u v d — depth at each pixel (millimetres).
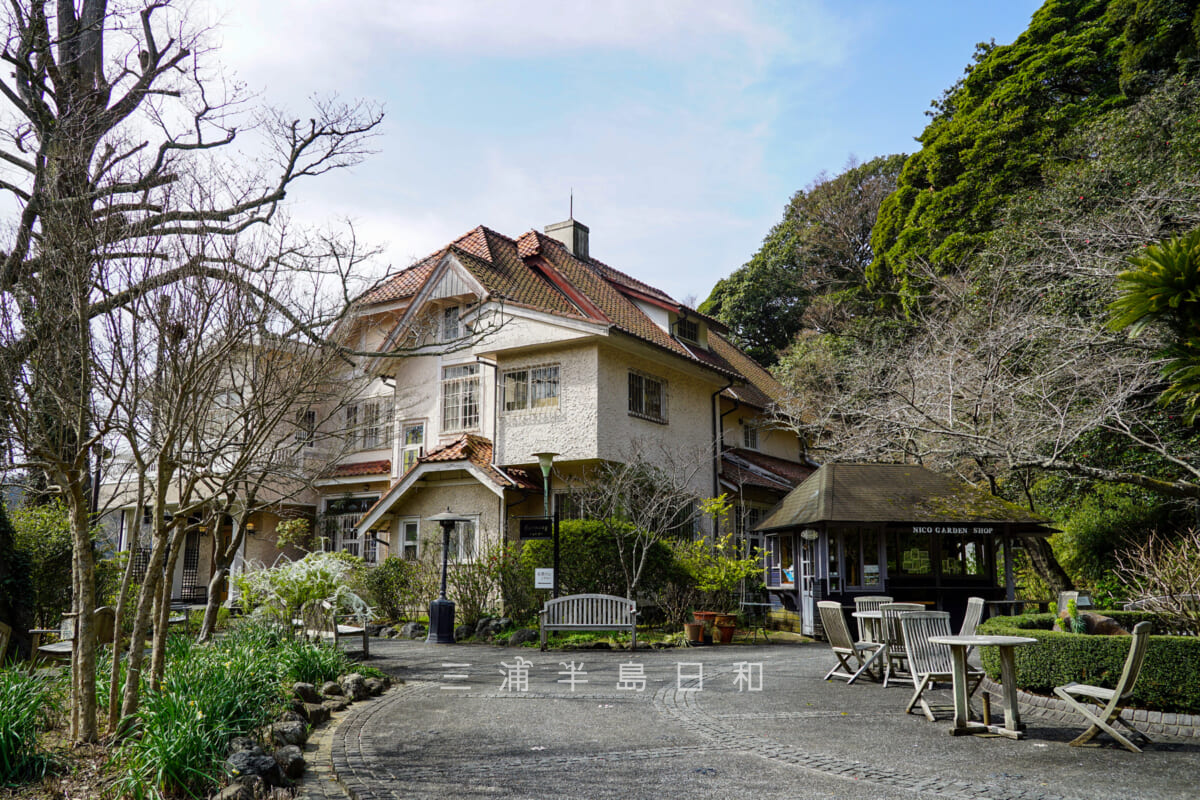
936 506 18250
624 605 15281
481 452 20844
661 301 25625
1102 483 18109
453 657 13750
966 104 30906
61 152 8328
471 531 20969
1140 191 15938
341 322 10125
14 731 5555
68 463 6379
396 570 19422
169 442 6695
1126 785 5891
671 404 23094
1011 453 14195
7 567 11703
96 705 6695
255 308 7703
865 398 21781
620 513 18516
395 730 7672
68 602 13719
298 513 24188
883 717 8500
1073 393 14688
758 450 28797
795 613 20812
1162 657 7898
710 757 6699
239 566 23188
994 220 25219
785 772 6242
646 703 9219
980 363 16906
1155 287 9227
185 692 6426
